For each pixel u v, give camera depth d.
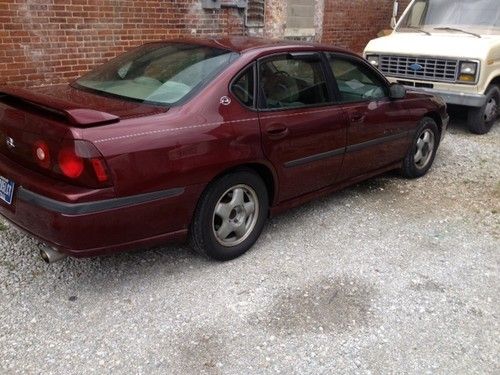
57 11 6.68
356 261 4.15
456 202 5.49
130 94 3.79
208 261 4.03
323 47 4.65
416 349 3.16
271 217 4.42
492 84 8.19
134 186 3.24
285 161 4.17
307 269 3.99
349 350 3.12
